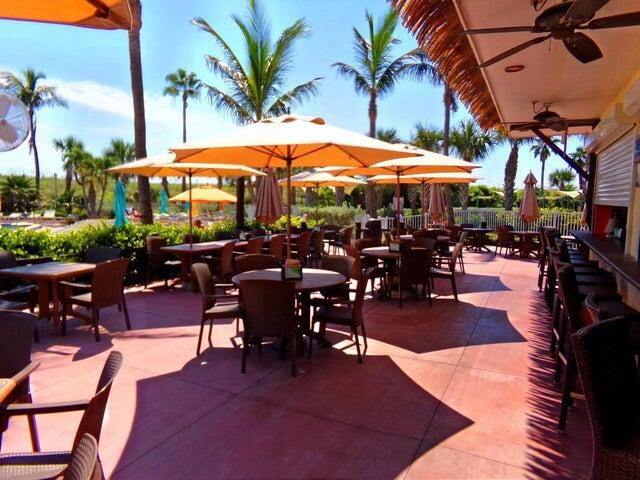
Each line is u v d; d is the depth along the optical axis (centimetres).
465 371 395
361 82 1565
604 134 615
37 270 505
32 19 200
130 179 3909
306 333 447
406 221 1662
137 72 944
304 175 1192
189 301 662
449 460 261
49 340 477
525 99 607
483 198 2902
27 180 3266
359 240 796
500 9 344
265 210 666
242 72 1225
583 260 639
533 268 1016
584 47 312
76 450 132
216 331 513
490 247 1499
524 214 1138
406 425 301
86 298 493
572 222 1526
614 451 182
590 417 188
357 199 3062
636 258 457
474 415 315
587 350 187
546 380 376
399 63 1535
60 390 353
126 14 195
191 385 363
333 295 511
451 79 501
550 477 246
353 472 250
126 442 279
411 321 560
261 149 455
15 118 449
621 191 591
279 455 266
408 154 402
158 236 796
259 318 381
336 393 349
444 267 1044
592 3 252
